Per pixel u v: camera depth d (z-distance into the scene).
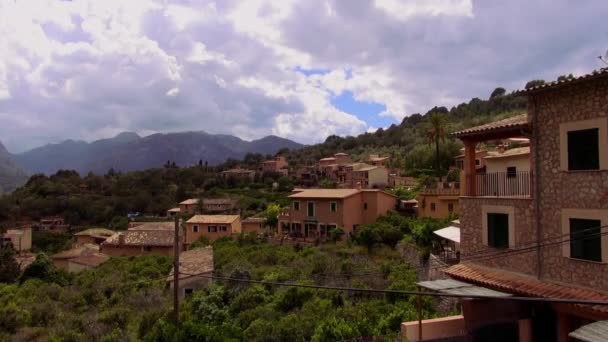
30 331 30.81
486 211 19.41
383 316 23.27
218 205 101.19
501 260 18.48
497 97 145.75
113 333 28.30
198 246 63.34
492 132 18.78
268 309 29.28
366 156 143.25
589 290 14.84
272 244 56.97
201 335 19.33
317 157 170.50
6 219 109.31
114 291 40.47
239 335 21.48
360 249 46.81
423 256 38.59
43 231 99.19
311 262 41.91
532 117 17.28
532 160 17.33
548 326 16.52
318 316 24.98
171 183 143.00
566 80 15.34
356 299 29.45
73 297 38.66
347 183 94.94
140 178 148.62
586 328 11.59
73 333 29.00
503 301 16.41
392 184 87.38
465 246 20.59
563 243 15.88
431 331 17.22
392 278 33.53
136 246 66.19
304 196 61.12
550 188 16.50
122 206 116.12
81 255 62.31
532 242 17.16
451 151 88.62
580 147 15.45
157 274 45.97
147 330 28.58
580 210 15.30
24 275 49.62
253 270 40.38
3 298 39.59
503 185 20.06
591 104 15.09
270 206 85.81
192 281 38.44
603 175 14.61
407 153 121.12
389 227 49.50
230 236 68.69
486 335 16.16
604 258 14.41
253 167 165.88
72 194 127.31
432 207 56.12
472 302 16.22
